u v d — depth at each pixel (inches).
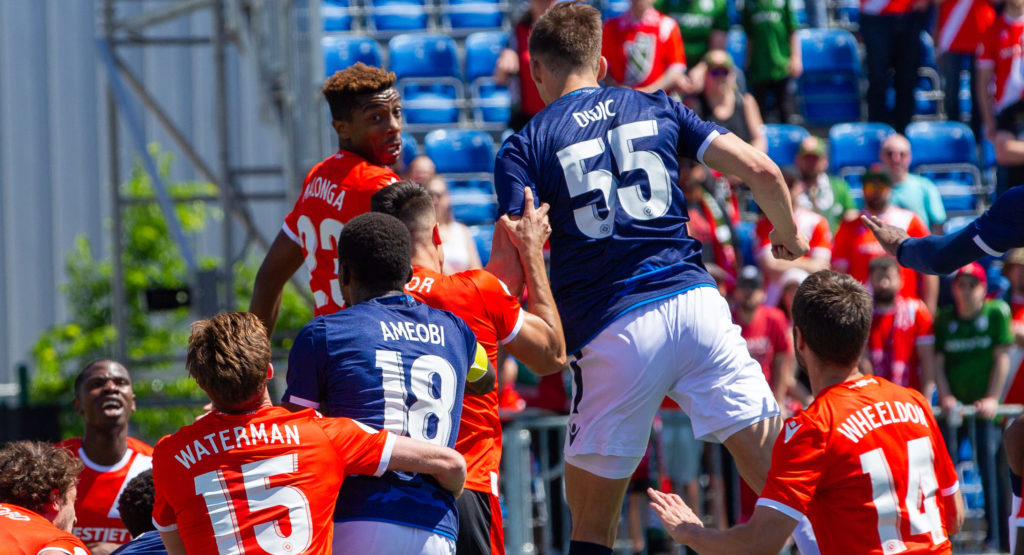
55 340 1827.0
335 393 448.8
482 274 500.7
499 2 1640.0
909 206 1169.4
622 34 1236.5
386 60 1541.6
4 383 1934.1
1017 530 557.6
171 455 435.8
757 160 495.2
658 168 501.4
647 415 497.7
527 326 489.7
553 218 507.8
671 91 1225.4
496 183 511.2
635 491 930.7
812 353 490.6
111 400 699.4
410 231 506.6
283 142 1275.8
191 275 1289.4
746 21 1359.5
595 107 508.1
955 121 1419.8
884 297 986.1
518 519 897.5
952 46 1401.3
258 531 425.4
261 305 585.6
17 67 1967.3
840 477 463.2
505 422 909.8
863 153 1370.6
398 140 559.5
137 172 1850.4
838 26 1595.7
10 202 1953.7
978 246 515.5
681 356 492.7
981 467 972.6
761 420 494.3
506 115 1480.1
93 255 1982.0
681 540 488.4
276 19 1207.6
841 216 1136.2
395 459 439.2
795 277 1031.0
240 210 1368.1
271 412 440.1
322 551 429.4
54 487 534.6
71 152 1983.3
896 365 986.7
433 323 466.0
